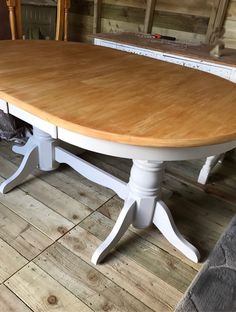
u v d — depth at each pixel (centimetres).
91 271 136
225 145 101
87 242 151
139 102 109
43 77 125
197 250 146
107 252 142
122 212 142
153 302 126
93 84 123
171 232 148
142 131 88
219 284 129
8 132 223
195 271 141
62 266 137
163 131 89
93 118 93
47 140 180
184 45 216
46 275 132
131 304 125
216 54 193
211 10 228
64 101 103
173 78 141
